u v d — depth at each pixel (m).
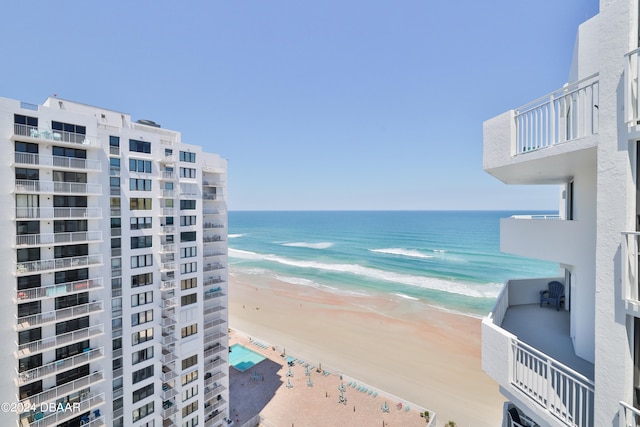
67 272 19.05
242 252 120.25
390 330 47.06
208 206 28.67
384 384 33.97
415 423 27.75
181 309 24.09
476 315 51.41
